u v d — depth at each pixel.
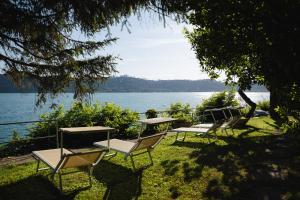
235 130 13.58
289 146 9.20
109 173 6.96
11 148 10.09
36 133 10.63
